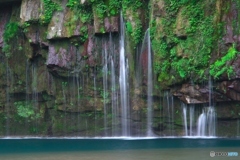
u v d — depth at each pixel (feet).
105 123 68.18
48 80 70.95
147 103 65.67
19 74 72.90
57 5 68.49
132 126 66.59
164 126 65.36
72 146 57.11
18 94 73.67
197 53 61.46
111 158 45.50
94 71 67.97
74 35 67.51
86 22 67.56
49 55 68.64
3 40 73.46
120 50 66.69
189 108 63.82
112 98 67.46
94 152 50.24
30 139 68.39
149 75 65.05
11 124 73.72
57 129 71.00
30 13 69.31
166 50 63.26
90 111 68.90
